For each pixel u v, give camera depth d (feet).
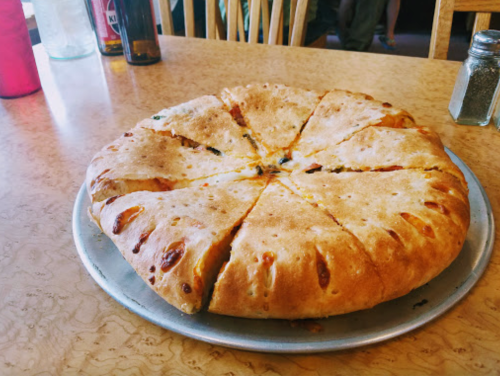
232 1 2.41
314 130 1.25
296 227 0.82
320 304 0.75
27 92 1.81
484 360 0.71
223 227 0.84
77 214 1.06
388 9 4.96
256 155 1.17
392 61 1.97
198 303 0.77
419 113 1.52
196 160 1.15
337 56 2.05
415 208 0.86
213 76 1.90
